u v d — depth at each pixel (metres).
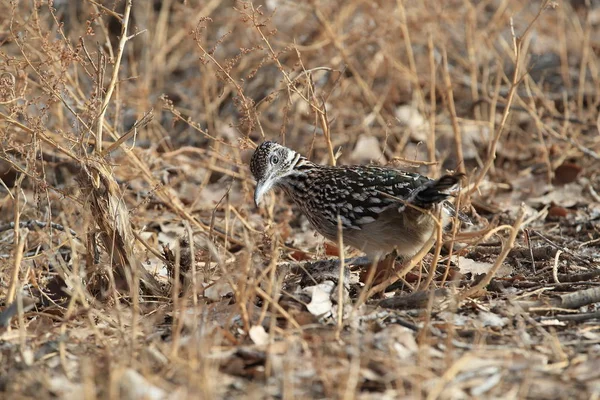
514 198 14.25
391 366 7.52
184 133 16.38
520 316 8.90
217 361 7.70
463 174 9.46
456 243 11.38
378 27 16.52
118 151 14.05
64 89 12.41
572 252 11.27
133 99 15.88
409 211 10.26
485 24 19.33
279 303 8.96
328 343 7.98
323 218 11.10
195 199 13.57
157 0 19.39
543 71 18.00
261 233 11.67
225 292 9.62
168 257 10.52
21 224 11.40
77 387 7.37
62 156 13.21
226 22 17.48
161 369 7.67
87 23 10.66
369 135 15.97
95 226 10.13
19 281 9.86
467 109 16.69
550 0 13.09
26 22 12.13
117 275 10.05
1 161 13.76
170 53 18.50
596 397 7.12
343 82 16.59
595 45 18.62
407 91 17.41
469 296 9.41
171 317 9.25
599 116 15.77
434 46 17.25
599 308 9.30
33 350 8.27
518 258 11.18
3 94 10.71
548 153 15.33
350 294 10.08
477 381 7.34
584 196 14.19
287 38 16.95
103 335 8.57
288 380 7.14
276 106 16.66
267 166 11.41
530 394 7.21
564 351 8.09
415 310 9.02
